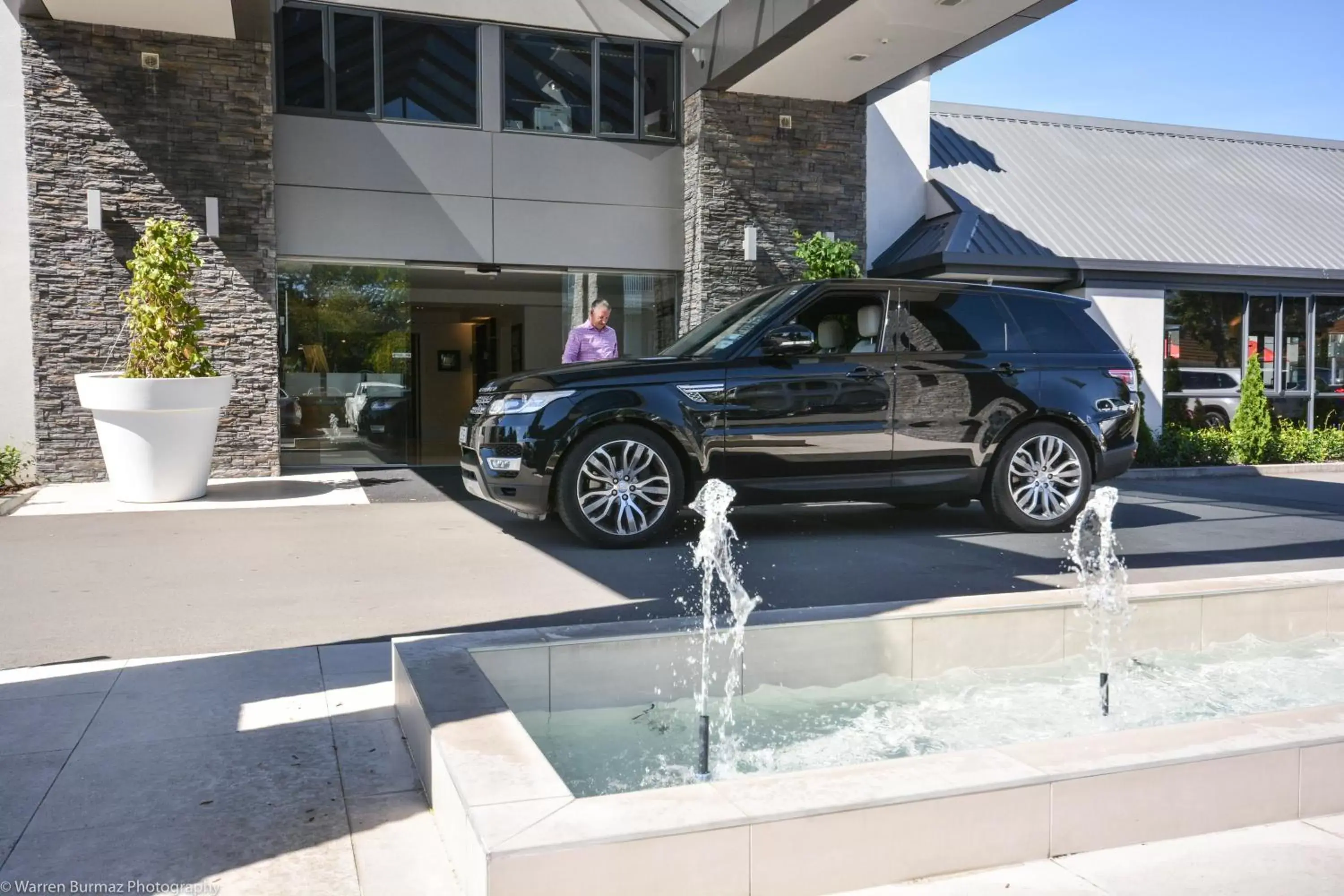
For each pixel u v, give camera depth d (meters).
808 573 5.83
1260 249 14.61
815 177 12.18
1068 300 7.75
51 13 9.62
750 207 11.96
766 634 3.34
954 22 9.50
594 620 4.72
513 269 11.90
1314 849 2.23
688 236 12.12
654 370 6.70
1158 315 13.67
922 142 14.20
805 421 6.87
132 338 9.66
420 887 2.15
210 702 3.40
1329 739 2.42
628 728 3.01
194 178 10.27
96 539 7.00
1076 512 7.50
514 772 2.16
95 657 4.09
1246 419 13.64
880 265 13.60
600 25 11.82
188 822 2.47
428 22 11.34
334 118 11.09
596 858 1.84
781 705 3.24
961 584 5.48
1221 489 10.96
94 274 10.05
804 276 12.20
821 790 2.07
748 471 6.79
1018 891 2.03
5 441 10.46
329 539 7.07
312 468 11.63
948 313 7.35
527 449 6.52
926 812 2.06
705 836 1.90
